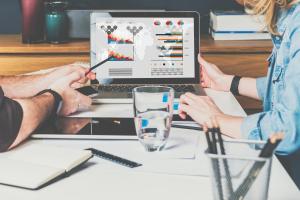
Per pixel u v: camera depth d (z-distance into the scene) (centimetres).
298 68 145
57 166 123
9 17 341
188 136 152
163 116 144
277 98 164
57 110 163
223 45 295
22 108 145
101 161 133
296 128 140
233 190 96
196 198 110
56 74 193
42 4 300
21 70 296
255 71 298
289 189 115
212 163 96
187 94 164
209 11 343
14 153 137
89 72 186
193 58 210
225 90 206
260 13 169
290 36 154
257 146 107
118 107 184
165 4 342
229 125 149
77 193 114
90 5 338
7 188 116
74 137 150
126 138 150
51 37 301
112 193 113
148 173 125
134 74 209
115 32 209
